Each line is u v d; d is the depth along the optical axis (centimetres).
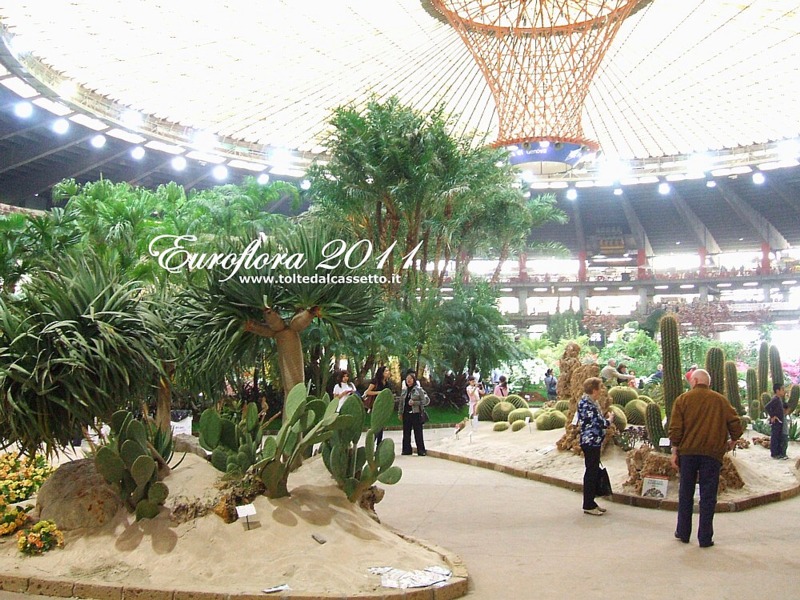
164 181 4003
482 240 2669
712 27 2294
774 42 2353
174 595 440
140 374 608
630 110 3091
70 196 1938
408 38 2381
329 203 2042
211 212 2097
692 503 617
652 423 836
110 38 2158
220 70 2445
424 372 2244
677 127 3297
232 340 630
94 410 580
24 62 2252
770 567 536
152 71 2433
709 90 2828
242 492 518
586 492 752
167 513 522
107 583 461
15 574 481
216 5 2083
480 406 1736
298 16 2183
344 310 666
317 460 613
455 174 2030
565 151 2014
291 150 3559
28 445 589
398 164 1948
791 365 2098
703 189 4769
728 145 3581
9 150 3003
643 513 751
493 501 838
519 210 2633
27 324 584
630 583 498
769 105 2950
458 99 2820
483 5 1938
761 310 4972
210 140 3303
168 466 593
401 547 521
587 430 756
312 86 2631
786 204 4912
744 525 686
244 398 1681
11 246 1341
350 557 481
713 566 540
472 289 2488
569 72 1988
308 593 434
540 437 1249
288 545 485
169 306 676
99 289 618
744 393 2014
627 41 2467
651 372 2664
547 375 2478
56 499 555
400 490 918
